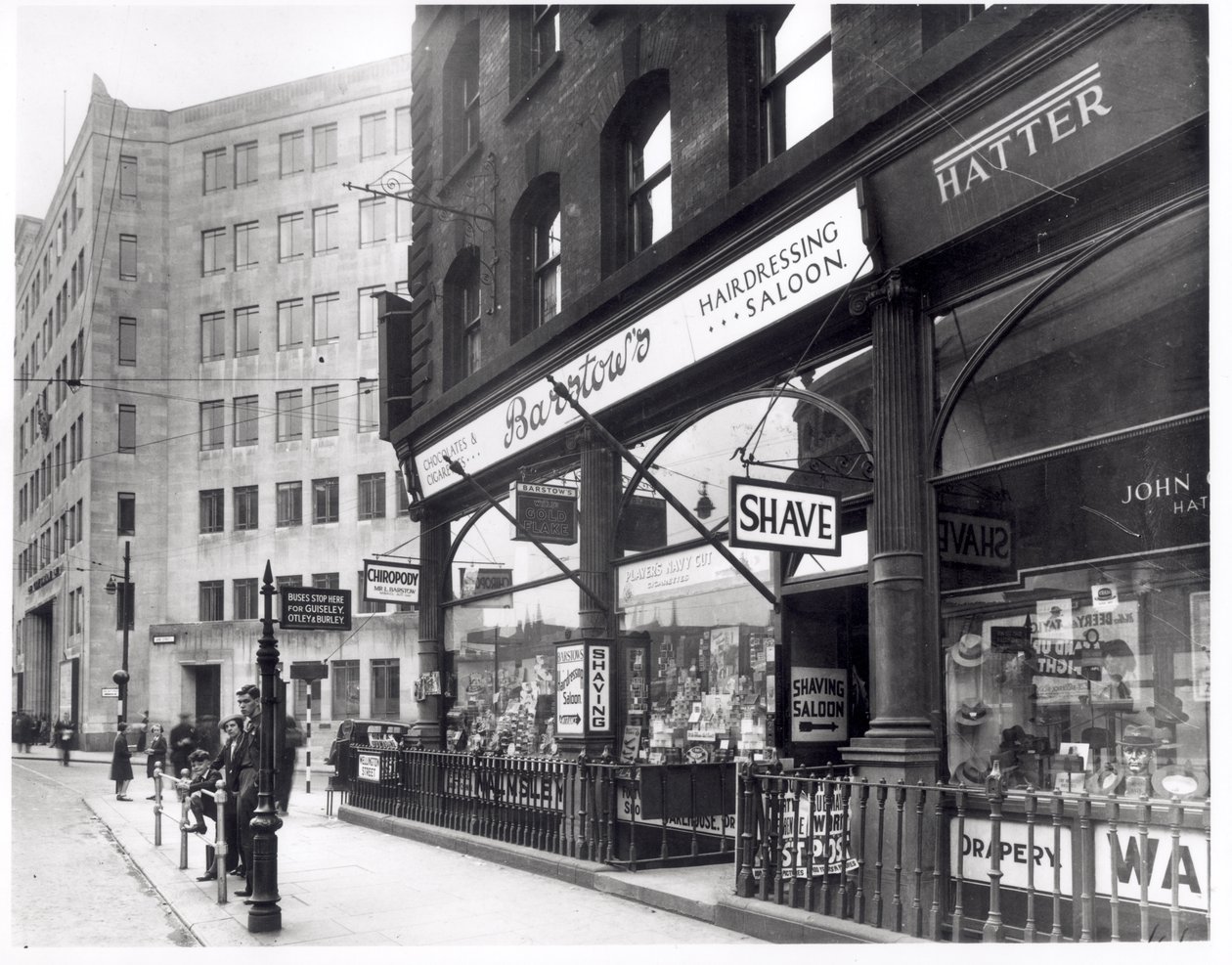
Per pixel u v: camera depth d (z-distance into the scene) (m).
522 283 14.78
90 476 39.84
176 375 42.25
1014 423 7.41
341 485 40.53
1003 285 7.55
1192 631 6.24
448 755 13.27
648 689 11.41
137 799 19.47
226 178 42.88
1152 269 6.66
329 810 16.55
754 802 8.01
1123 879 5.99
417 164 18.08
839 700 9.69
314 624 16.31
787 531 7.98
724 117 10.45
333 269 41.56
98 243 41.16
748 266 9.62
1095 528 6.82
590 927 8.01
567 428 12.78
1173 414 6.51
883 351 8.14
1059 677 6.91
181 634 40.06
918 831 6.73
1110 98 6.52
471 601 15.73
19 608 46.94
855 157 8.30
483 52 15.98
